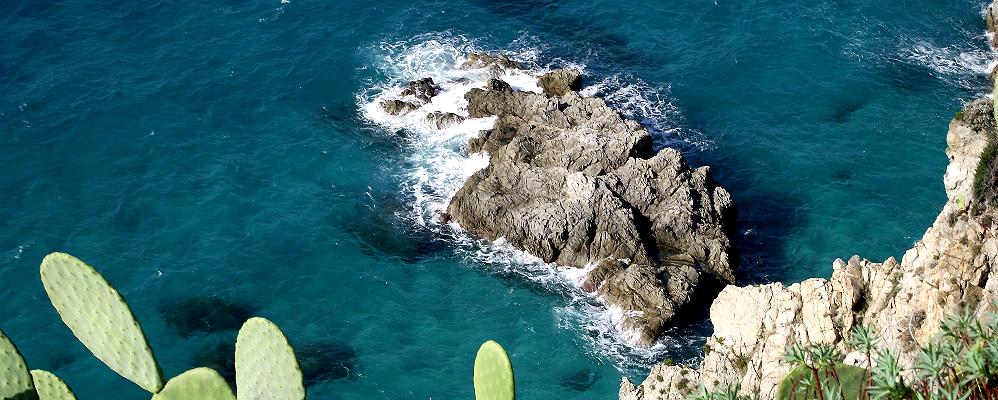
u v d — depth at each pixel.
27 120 68.50
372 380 52.34
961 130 40.88
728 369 37.47
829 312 34.34
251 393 14.17
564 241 58.31
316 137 68.12
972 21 78.94
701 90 73.06
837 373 15.27
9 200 62.81
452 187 64.06
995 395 13.37
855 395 15.12
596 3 81.06
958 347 14.68
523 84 72.88
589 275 56.88
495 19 79.50
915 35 77.50
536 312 55.62
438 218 61.53
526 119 67.81
